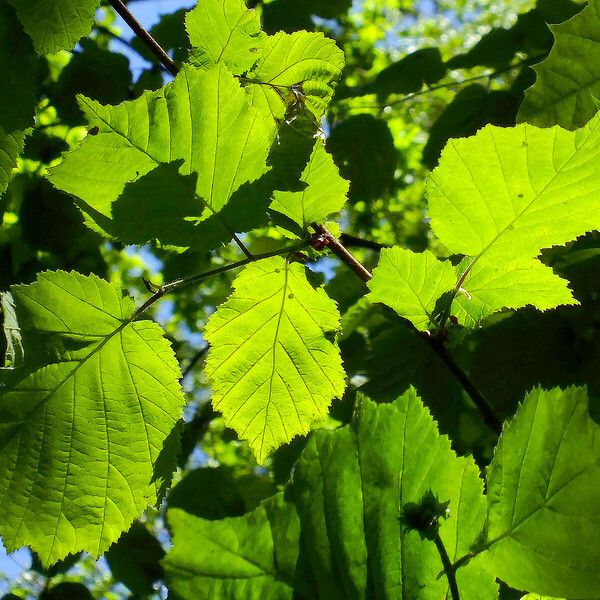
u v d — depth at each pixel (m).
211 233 0.29
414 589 0.22
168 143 0.28
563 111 0.38
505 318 0.46
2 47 0.36
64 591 0.50
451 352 0.46
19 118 0.36
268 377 0.31
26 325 0.30
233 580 0.21
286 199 0.30
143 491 0.30
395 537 0.22
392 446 0.23
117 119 0.28
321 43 0.32
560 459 0.22
